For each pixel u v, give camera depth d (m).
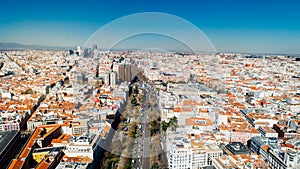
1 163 107.38
